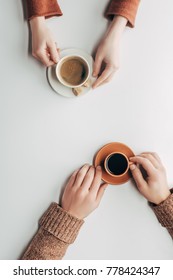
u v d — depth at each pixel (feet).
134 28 3.32
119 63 3.22
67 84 3.08
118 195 3.26
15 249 3.14
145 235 3.29
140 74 3.32
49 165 3.19
